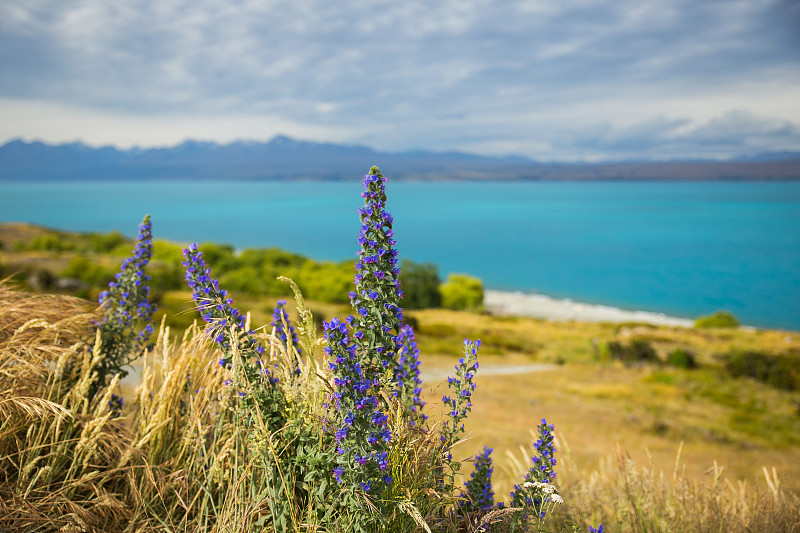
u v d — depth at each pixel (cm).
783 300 8794
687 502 299
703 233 19100
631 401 2331
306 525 190
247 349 225
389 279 206
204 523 219
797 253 14525
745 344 4134
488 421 1576
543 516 224
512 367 3144
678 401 2419
